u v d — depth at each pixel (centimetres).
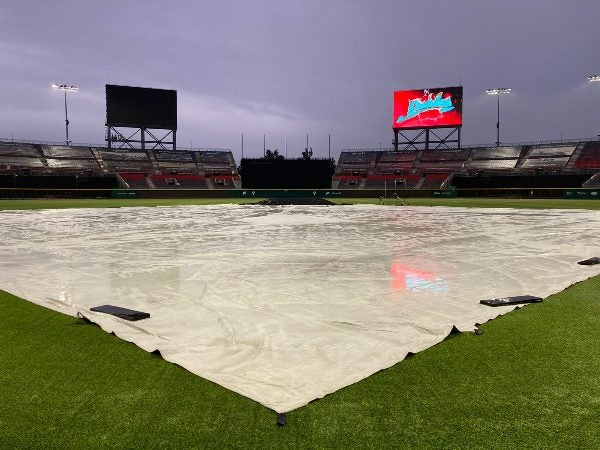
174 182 6669
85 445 238
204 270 768
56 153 6438
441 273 733
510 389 299
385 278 691
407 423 257
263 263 840
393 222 1905
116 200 5006
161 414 270
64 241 1220
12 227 1675
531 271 749
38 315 493
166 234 1411
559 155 6091
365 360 351
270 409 276
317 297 566
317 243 1162
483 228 1591
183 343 394
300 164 6444
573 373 323
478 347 380
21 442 241
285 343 393
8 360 358
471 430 249
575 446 233
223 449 233
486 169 6306
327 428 253
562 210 2830
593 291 597
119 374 330
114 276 720
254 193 6053
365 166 7181
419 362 349
